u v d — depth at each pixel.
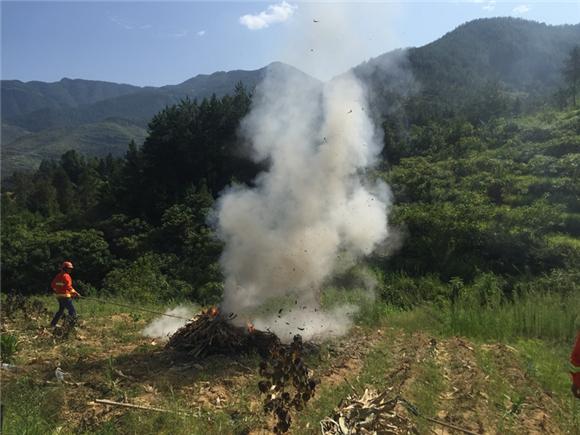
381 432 4.79
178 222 33.16
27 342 8.82
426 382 7.14
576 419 6.09
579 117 40.00
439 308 14.02
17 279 34.69
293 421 5.56
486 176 31.23
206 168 39.50
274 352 5.02
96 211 45.34
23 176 94.56
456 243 21.72
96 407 5.97
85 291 25.72
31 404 5.90
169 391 6.48
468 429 5.71
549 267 19.72
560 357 8.80
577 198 25.69
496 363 8.31
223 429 5.38
